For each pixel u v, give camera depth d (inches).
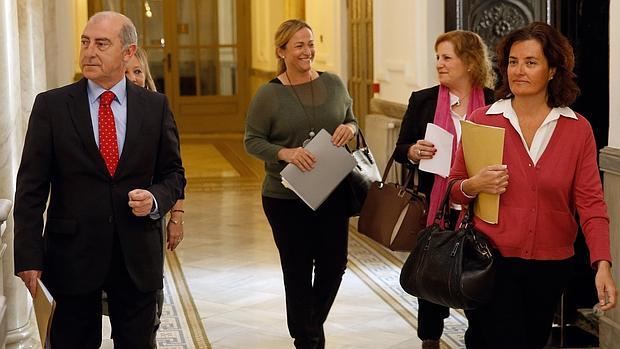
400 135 211.9
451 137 199.3
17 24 225.8
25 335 207.8
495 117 161.3
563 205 158.7
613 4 216.2
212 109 733.3
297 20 211.2
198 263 333.1
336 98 212.5
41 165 154.9
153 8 722.8
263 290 295.9
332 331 249.9
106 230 156.6
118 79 158.9
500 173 154.9
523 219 157.3
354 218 405.7
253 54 726.5
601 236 154.6
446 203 164.6
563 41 157.3
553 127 158.4
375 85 381.7
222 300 284.7
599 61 263.0
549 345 240.1
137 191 153.7
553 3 281.9
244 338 246.4
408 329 251.9
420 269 158.4
